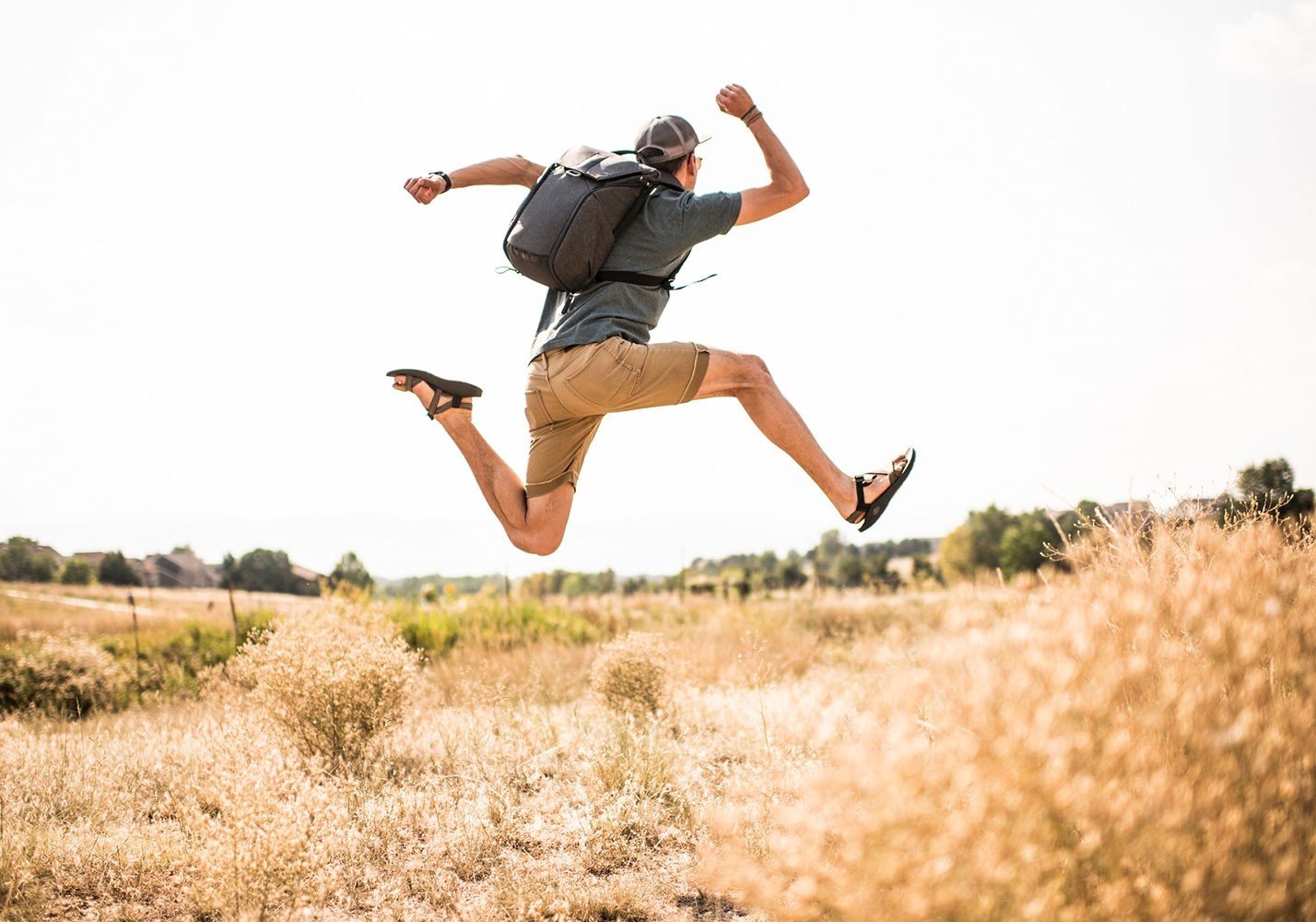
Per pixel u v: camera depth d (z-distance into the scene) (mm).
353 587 14102
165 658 11898
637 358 3656
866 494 3916
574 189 3660
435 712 7684
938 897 2359
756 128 3711
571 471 4008
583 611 16031
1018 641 2840
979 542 31859
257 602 14984
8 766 5637
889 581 20891
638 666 7340
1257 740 2598
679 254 3729
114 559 27891
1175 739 2621
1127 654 2965
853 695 6691
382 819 4746
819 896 2596
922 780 2580
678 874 4156
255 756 5461
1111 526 4402
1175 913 2266
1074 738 2510
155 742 6320
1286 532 3898
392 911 3816
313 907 3748
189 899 3854
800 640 11898
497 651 11859
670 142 3830
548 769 5828
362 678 6117
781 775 4457
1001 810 2449
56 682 9859
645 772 5301
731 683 8750
